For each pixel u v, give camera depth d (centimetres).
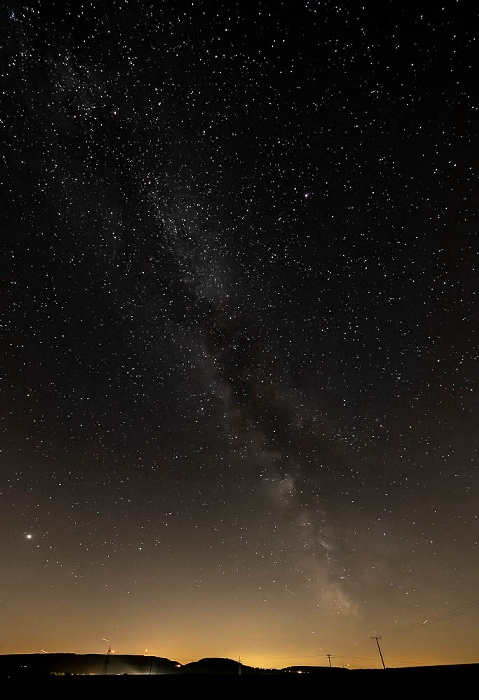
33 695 1228
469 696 1082
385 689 1208
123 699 1185
